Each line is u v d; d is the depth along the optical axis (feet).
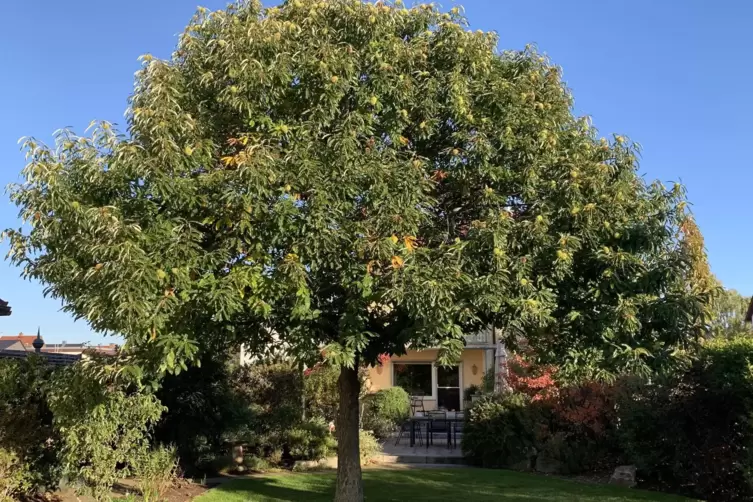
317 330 20.89
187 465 40.11
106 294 16.52
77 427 26.35
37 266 21.11
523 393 45.06
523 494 33.06
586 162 21.65
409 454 48.42
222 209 18.15
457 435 58.90
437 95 21.65
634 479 36.35
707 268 36.63
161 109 18.92
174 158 18.39
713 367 32.86
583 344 21.24
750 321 81.10
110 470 27.43
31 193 19.04
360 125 19.97
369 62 21.38
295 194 18.54
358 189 19.07
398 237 18.80
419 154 22.25
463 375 75.46
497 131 20.85
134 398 27.99
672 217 22.12
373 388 73.51
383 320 22.38
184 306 17.81
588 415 40.68
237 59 19.67
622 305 19.39
